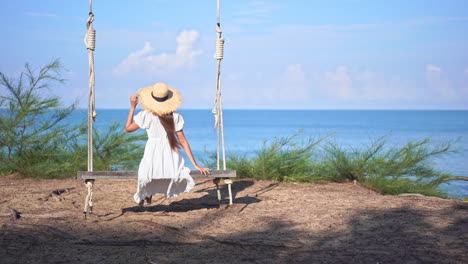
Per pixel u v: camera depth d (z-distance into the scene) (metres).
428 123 129.38
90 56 5.54
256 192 7.88
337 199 7.13
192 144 48.22
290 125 117.75
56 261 4.00
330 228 5.21
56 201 6.89
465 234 4.88
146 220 5.39
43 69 10.21
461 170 19.72
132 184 8.68
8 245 4.43
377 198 7.25
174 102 5.65
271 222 5.52
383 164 9.13
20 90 10.18
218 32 6.25
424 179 9.21
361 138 57.66
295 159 9.41
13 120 9.91
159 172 5.58
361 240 4.70
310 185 8.88
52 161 10.03
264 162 9.28
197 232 5.02
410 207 6.44
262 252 4.32
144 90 5.69
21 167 9.77
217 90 6.23
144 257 4.14
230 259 4.09
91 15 5.54
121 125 10.80
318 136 10.16
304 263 3.98
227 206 6.37
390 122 140.88
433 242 4.59
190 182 5.70
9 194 7.34
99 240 4.63
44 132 10.23
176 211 6.30
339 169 9.43
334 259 4.09
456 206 6.51
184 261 4.03
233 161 9.73
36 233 4.92
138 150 10.58
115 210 6.30
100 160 10.28
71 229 5.11
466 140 50.25
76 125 10.52
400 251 4.29
